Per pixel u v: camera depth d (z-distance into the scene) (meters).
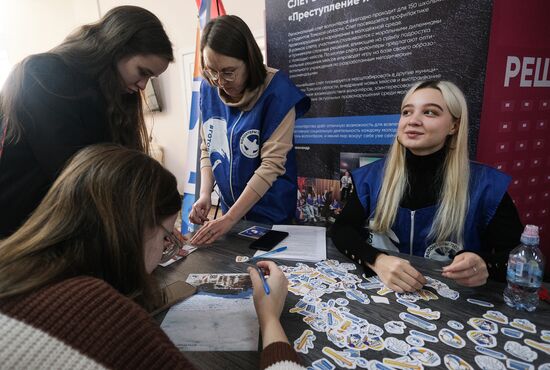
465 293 0.77
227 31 1.13
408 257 0.98
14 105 0.84
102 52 0.90
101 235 0.47
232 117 1.41
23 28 4.52
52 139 0.85
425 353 0.58
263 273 0.80
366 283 0.83
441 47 1.39
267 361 0.51
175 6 3.67
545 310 0.70
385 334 0.63
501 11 1.26
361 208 1.26
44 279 0.41
